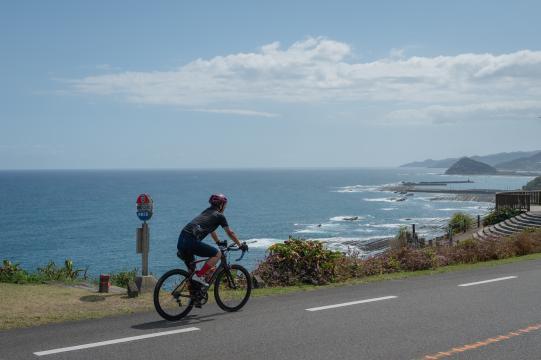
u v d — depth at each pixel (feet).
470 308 26.55
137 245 32.50
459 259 51.83
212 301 28.22
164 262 157.38
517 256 56.59
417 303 27.81
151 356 18.43
